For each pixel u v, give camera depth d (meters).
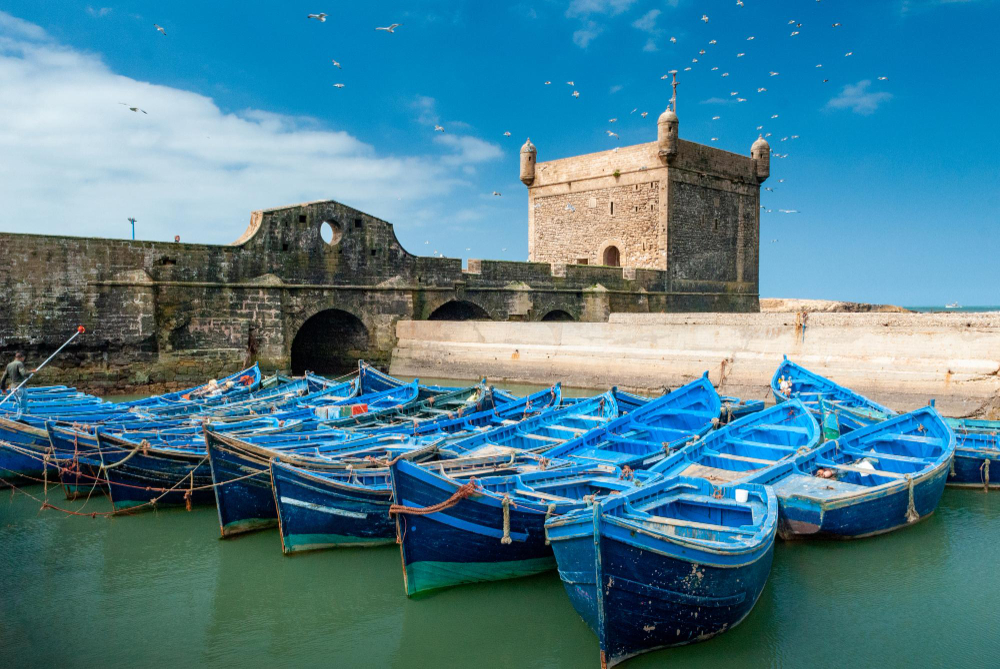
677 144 44.47
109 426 16.20
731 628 9.47
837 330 24.80
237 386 23.39
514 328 32.78
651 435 16.16
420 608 10.45
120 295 27.16
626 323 30.31
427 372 34.16
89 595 11.20
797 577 11.07
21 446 15.80
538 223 52.25
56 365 26.03
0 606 10.89
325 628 10.14
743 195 51.03
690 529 9.42
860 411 17.50
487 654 9.42
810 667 8.79
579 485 11.81
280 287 30.30
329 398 21.48
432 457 13.76
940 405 21.83
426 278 36.09
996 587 10.77
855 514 11.70
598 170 48.25
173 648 9.72
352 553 12.38
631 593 8.40
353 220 33.38
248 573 11.77
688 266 46.62
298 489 11.77
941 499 14.54
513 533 10.50
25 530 13.77
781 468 12.62
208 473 14.39
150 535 13.44
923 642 9.31
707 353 27.70
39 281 25.67
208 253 29.14
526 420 16.59
